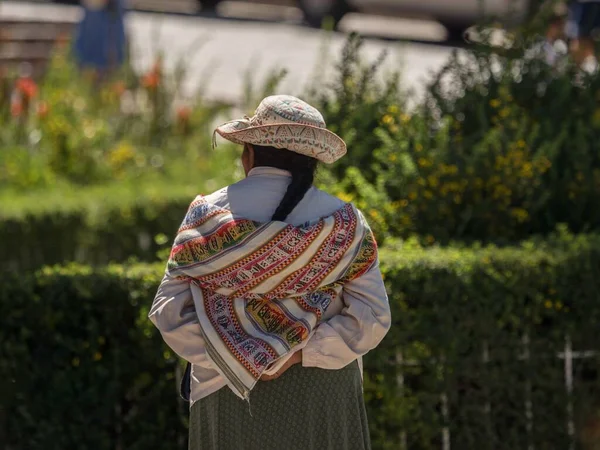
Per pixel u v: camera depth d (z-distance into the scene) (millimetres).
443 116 13000
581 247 9953
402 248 10359
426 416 9594
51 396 9375
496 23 13820
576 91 13336
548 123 12562
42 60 30875
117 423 9539
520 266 9664
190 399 7043
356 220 6820
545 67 13242
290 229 6641
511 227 11656
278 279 6664
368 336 6797
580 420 9945
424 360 9555
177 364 9445
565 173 12148
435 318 9508
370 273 6875
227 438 6855
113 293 9352
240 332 6656
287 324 6711
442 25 41188
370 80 13352
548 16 13781
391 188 11633
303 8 44375
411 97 13477
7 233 15234
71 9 41656
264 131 6758
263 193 6809
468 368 9648
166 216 16359
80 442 9453
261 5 50969
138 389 9484
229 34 41594
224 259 6660
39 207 15523
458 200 11523
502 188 11555
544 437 9906
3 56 30500
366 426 7105
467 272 9516
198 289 6793
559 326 9859
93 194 16672
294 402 6793
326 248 6684
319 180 11461
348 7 43344
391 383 9523
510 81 13062
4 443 9422
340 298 6926
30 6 42719
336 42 39906
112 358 9422
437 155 11633
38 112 19875
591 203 12125
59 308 9328
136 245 16312
